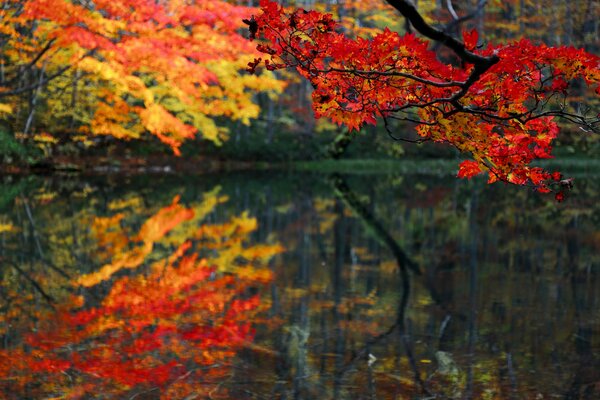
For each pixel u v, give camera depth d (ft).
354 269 27.58
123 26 35.45
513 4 57.88
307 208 49.96
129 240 34.68
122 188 61.87
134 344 17.90
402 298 22.70
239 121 101.04
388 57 10.50
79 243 33.47
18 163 74.54
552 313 20.71
